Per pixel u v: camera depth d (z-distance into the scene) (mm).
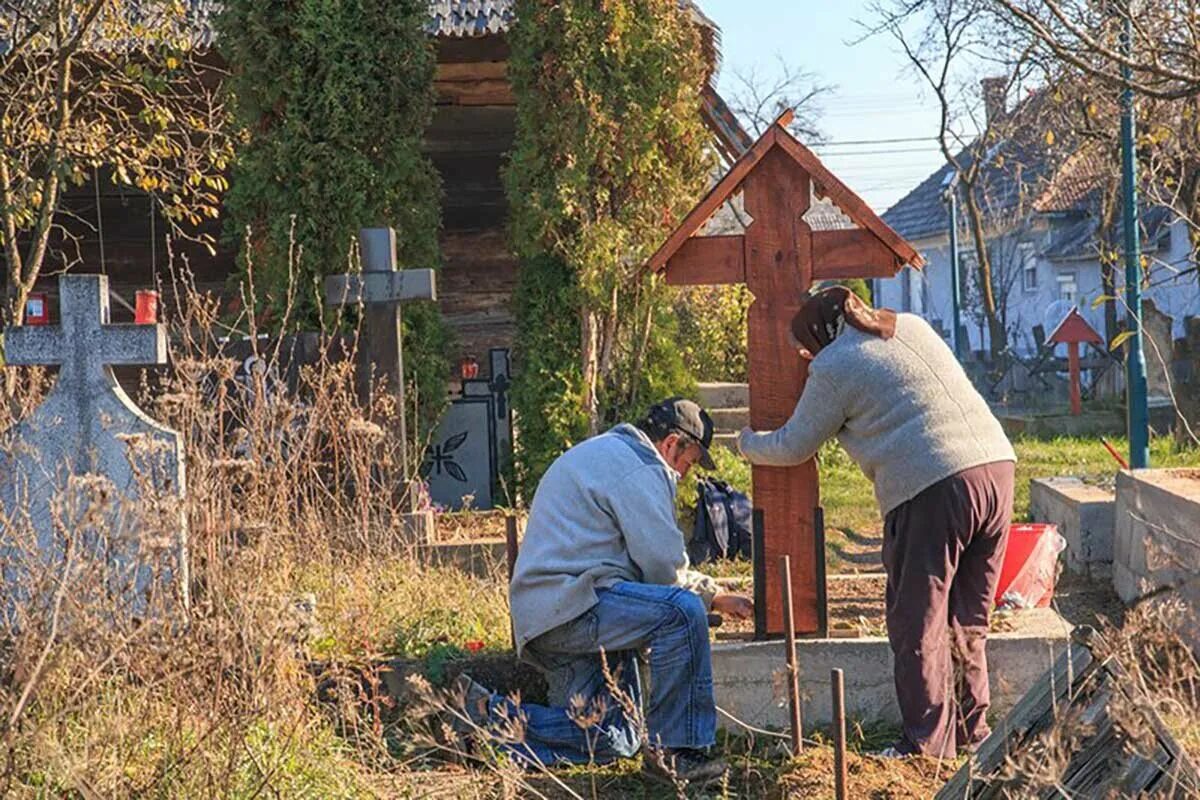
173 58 10773
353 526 7367
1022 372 27469
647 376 11172
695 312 16625
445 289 14500
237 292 11117
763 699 6070
